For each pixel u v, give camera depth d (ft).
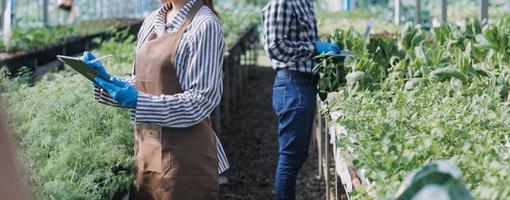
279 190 19.20
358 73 17.26
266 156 30.25
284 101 18.75
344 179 13.99
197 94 12.57
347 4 51.96
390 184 9.20
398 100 14.15
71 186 11.50
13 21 33.19
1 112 4.92
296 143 18.86
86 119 14.83
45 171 12.11
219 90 12.78
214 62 12.61
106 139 14.19
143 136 13.23
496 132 12.17
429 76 16.74
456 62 18.17
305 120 18.75
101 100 13.07
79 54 39.45
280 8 18.03
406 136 11.40
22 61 29.45
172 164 12.94
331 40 21.62
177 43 12.67
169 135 12.91
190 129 12.89
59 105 15.60
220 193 25.21
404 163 10.00
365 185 10.29
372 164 10.45
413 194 7.75
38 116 14.60
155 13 13.62
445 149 10.64
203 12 12.78
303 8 18.39
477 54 20.29
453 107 13.48
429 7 46.96
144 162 13.24
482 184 8.98
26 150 12.62
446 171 7.63
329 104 16.58
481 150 10.38
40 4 45.01
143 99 12.46
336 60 18.90
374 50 20.43
